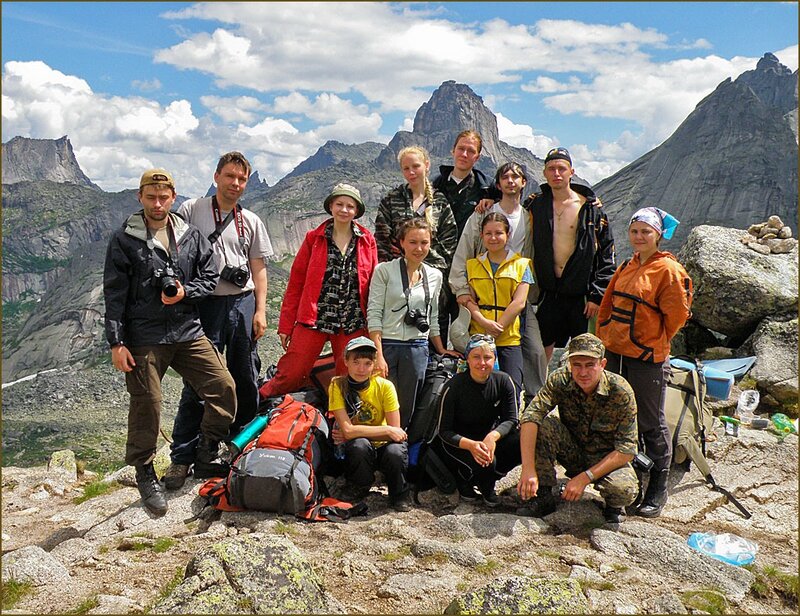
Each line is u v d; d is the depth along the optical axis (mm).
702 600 5297
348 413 7625
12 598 5262
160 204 6918
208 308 8141
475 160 9719
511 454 7562
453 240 9352
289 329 8711
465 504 7668
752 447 9125
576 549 6223
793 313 11875
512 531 6617
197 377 7508
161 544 6383
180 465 7910
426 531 6746
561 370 7074
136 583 5566
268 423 7547
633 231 7602
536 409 7070
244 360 8500
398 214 9117
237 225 8312
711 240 12859
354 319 8414
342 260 8320
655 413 7500
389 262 8289
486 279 8422
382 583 5523
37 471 10344
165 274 6934
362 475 7465
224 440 8703
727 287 12172
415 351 8047
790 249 12648
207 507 7297
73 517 8031
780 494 8094
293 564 5055
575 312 9289
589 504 7250
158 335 7070
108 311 6875
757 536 7035
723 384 10383
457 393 7418
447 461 7652
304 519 6938
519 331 8828
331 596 5098
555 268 9102
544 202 9109
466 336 8789
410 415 8094
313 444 7402
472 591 4941
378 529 6727
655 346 7445
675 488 8188
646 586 5586
